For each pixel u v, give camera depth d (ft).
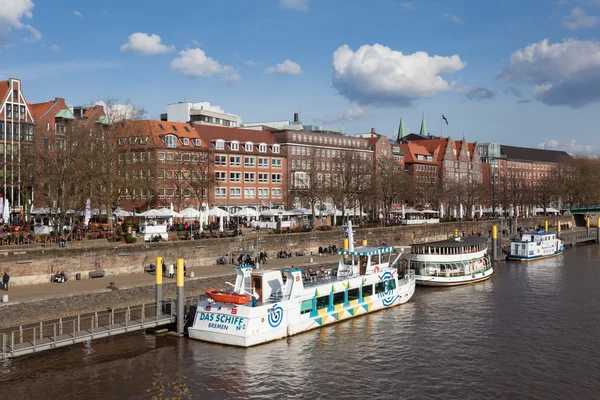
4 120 309.83
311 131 495.00
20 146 250.37
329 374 124.26
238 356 133.18
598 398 112.78
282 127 529.04
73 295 159.63
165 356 132.36
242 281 151.43
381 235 334.65
